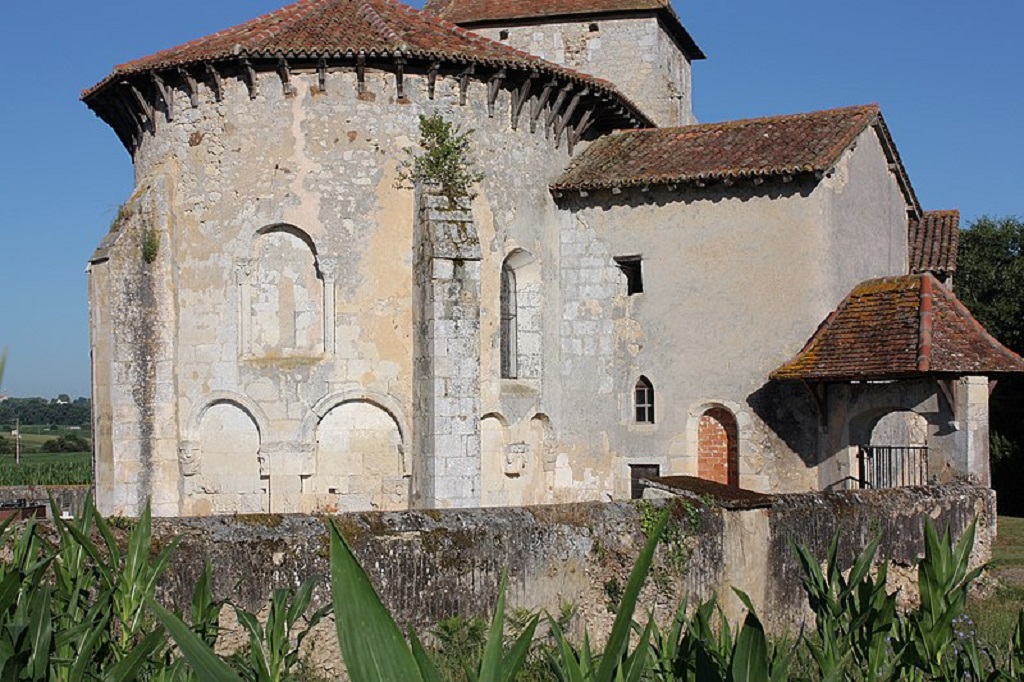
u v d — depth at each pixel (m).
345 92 20.31
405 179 20.47
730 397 22.06
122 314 20.20
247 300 20.44
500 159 21.70
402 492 20.28
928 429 19.39
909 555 16.33
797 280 21.73
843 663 6.71
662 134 24.09
